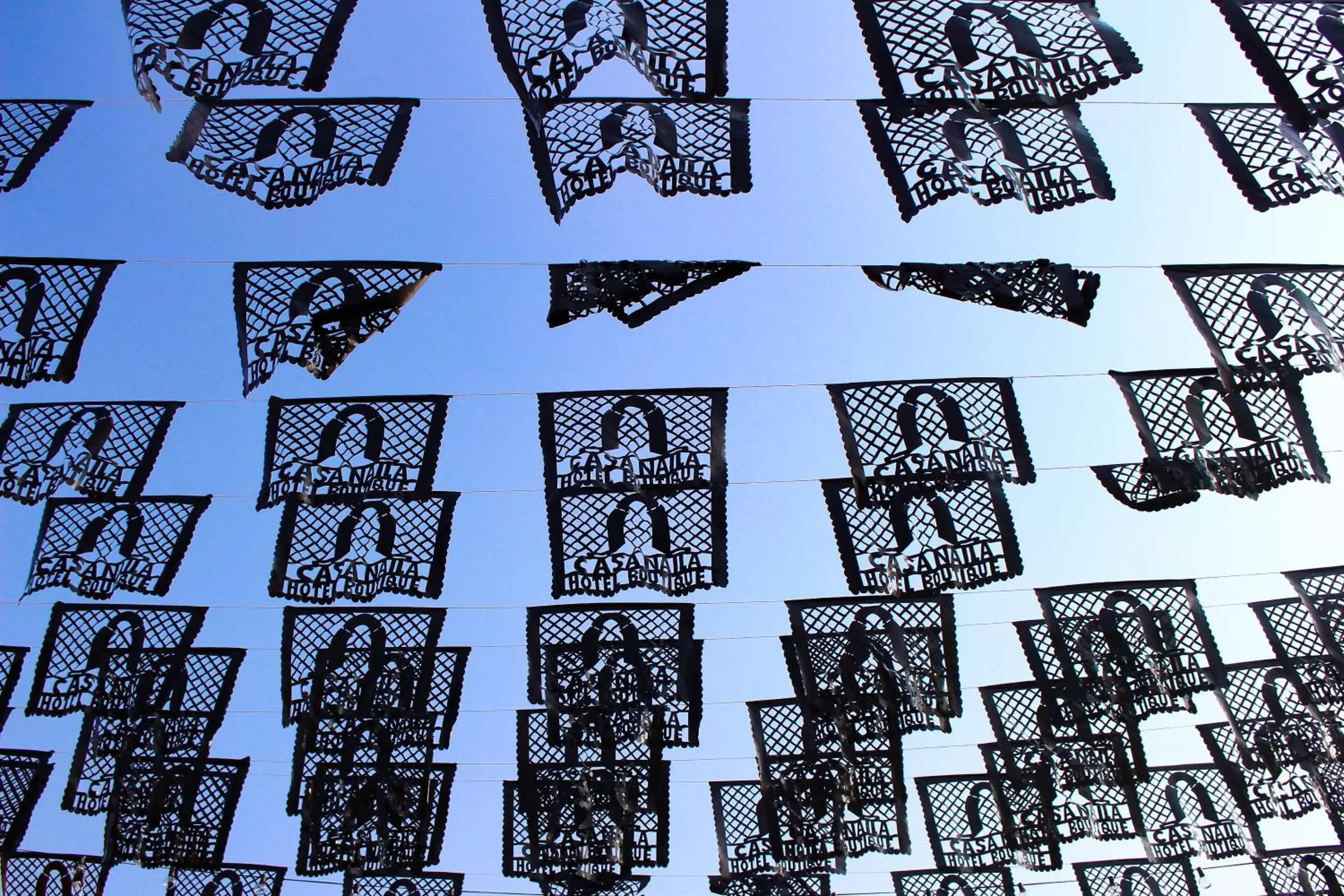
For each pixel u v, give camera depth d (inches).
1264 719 245.4
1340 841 240.8
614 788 262.4
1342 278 189.2
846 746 240.8
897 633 243.1
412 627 252.5
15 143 173.6
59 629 249.9
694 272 184.1
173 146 168.9
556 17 158.4
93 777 253.4
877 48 158.7
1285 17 153.8
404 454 216.8
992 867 263.7
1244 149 170.6
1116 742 251.0
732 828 261.3
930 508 211.0
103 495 210.5
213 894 297.6
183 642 252.5
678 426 216.1
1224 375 187.8
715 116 173.9
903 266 184.1
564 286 185.6
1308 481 189.9
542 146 169.9
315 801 248.2
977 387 214.2
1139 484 204.1
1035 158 164.1
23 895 284.0
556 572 209.6
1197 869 294.8
